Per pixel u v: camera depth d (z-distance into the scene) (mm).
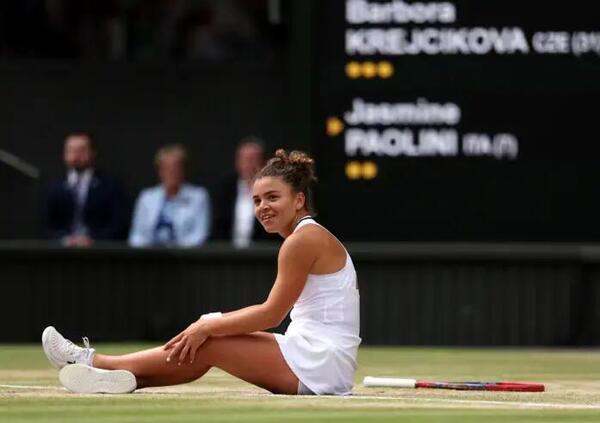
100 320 42844
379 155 40281
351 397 21688
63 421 17984
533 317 41562
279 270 21766
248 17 47188
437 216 40594
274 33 46875
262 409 19609
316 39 40000
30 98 46312
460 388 23375
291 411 19359
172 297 42625
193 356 21875
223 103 46250
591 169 40219
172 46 47375
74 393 22109
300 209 22250
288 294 21656
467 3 39969
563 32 39906
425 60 40000
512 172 40344
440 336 41781
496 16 39938
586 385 26719
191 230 43344
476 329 41781
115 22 47344
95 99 46375
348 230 40562
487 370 31844
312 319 21953
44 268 42875
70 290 42875
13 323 42938
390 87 40125
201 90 46281
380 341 41750
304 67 40031
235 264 42438
